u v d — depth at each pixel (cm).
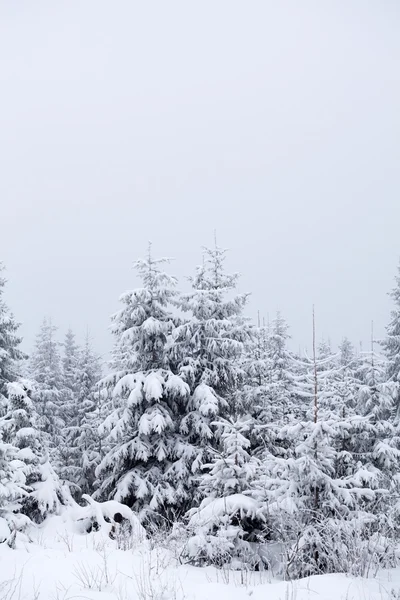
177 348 1872
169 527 1603
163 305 1950
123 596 637
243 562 1041
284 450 1645
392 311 2433
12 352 2214
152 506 1591
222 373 1872
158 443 1758
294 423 1124
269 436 1688
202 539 1008
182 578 779
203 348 1895
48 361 3133
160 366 1905
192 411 1819
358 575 767
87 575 719
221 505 1063
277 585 693
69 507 1398
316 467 1002
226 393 1938
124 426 1759
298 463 1009
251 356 2030
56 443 2658
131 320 1925
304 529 945
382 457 1595
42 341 3238
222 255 2006
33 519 1375
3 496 1104
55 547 1059
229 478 1154
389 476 1609
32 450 1438
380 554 888
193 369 1808
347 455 1259
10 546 940
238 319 2019
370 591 661
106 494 1848
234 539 1071
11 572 723
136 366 1923
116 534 1198
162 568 829
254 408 1820
